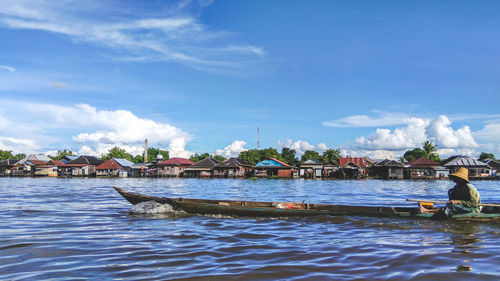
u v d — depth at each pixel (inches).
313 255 258.7
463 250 272.5
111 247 286.5
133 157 3809.1
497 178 2400.3
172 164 2962.6
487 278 204.1
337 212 448.8
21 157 4119.1
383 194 944.3
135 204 533.0
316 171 2532.0
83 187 1268.5
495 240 311.0
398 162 2480.3
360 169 2471.7
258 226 392.8
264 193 979.3
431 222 405.7
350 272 215.8
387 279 202.2
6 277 209.5
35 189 1117.7
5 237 326.6
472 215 398.6
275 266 229.0
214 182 1931.6
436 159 3051.2
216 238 323.6
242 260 244.8
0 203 634.8
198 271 218.2
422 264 233.1
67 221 425.1
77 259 249.8
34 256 259.0
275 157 3179.1
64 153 4023.1
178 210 492.4
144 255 259.3
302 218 441.7
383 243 300.8
